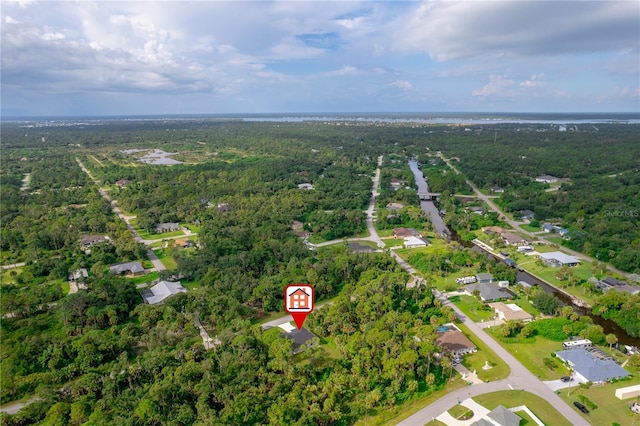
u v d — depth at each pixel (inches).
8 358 4330.7
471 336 5014.8
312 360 4517.7
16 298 5511.8
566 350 4549.7
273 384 4052.7
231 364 4156.0
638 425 3538.4
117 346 4616.1
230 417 3531.0
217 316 5206.7
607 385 4065.0
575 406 3782.0
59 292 5925.2
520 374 4274.1
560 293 6264.8
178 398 3809.1
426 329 4658.0
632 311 5221.5
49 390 3878.0
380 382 4119.1
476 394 3976.4
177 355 4387.3
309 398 3801.7
